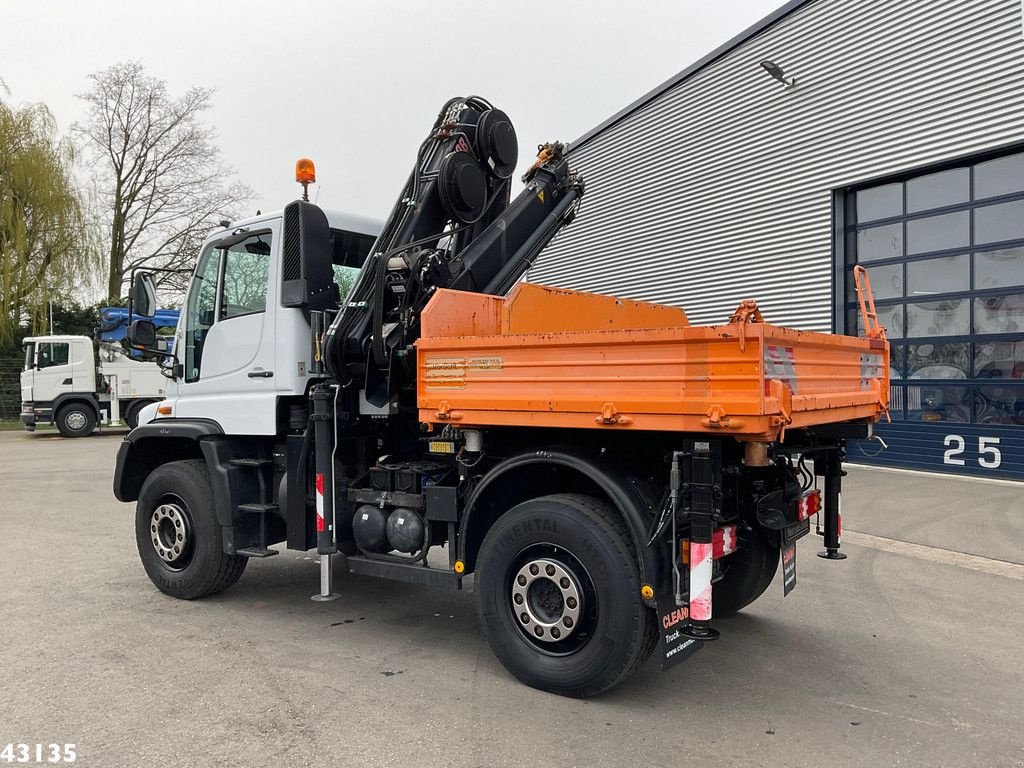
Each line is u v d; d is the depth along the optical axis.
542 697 3.79
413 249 4.71
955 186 11.23
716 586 4.96
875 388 4.69
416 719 3.52
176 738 3.31
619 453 3.88
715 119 14.41
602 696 3.81
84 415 21.23
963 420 11.20
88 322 31.42
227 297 5.45
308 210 4.95
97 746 3.24
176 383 5.81
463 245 5.35
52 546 7.25
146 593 5.66
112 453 16.73
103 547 7.21
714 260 14.55
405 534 4.52
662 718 3.56
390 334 4.69
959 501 9.07
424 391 4.18
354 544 4.90
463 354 4.01
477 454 4.18
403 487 4.65
